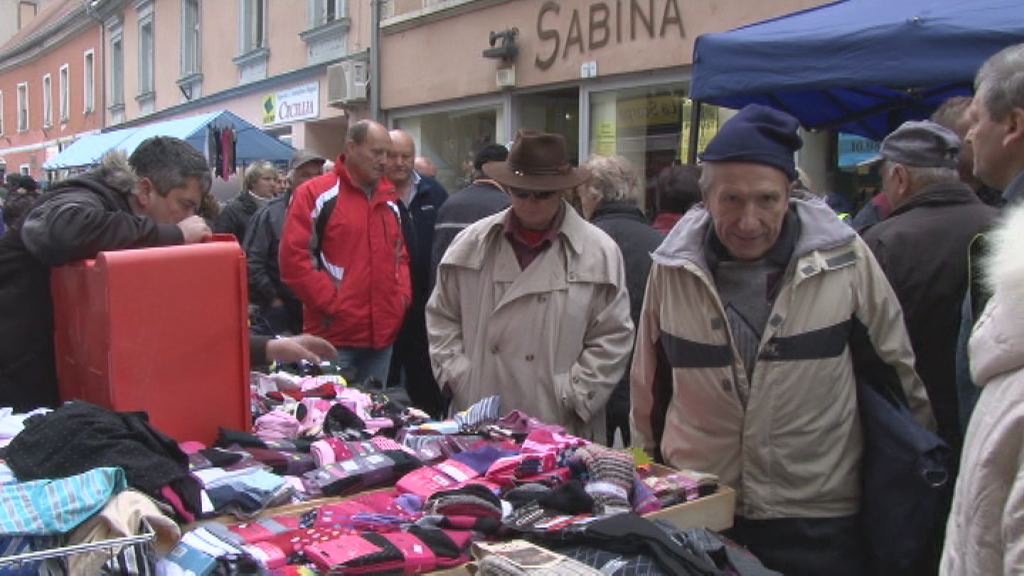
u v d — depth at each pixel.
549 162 2.73
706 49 3.86
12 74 30.83
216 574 1.51
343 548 1.58
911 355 2.22
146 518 1.49
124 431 1.74
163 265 2.09
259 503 1.79
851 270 2.17
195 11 16.11
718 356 2.20
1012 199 1.91
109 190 2.40
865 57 3.37
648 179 7.02
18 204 9.03
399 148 4.58
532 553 1.55
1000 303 1.24
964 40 3.15
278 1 12.39
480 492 1.83
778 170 2.05
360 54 10.16
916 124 2.62
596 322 2.86
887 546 2.12
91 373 2.16
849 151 5.88
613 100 7.30
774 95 4.69
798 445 2.17
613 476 1.92
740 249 2.16
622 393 3.38
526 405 2.81
